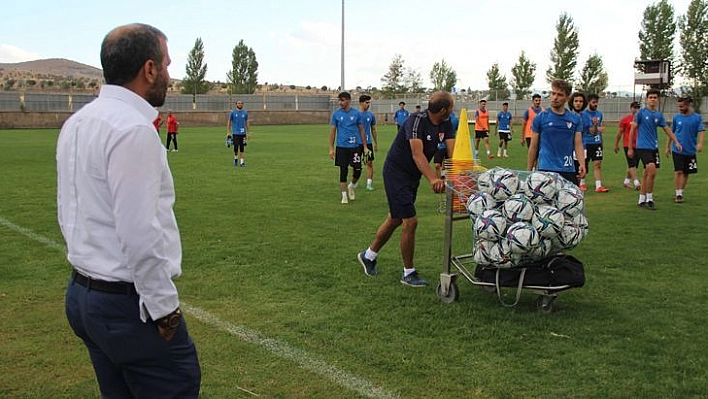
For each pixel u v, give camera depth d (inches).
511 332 187.8
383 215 389.4
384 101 2455.7
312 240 315.3
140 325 93.8
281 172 635.5
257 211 401.7
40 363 168.2
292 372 161.2
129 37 92.4
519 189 203.3
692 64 1930.4
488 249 203.5
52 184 527.2
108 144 87.4
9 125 1692.9
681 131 430.6
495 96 2293.3
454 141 235.3
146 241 86.8
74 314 97.6
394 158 235.3
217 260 274.2
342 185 438.6
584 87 2395.4
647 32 2105.1
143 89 94.7
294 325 195.0
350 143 437.1
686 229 341.7
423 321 197.5
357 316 202.8
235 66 3432.6
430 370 161.6
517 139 1238.3
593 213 395.9
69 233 94.9
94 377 160.2
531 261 203.9
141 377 98.4
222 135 1427.2
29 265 263.3
